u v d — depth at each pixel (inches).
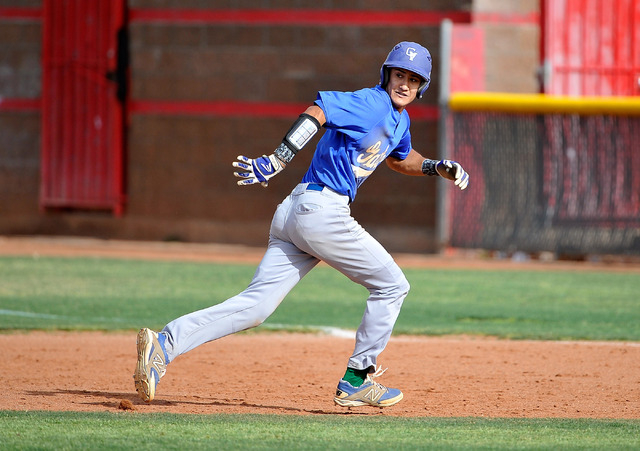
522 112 2628.0
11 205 3134.8
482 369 1031.6
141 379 724.7
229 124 2997.0
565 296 1784.0
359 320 1428.4
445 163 775.7
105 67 3031.5
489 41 2824.8
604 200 2610.7
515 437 668.7
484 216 2664.9
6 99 3112.7
